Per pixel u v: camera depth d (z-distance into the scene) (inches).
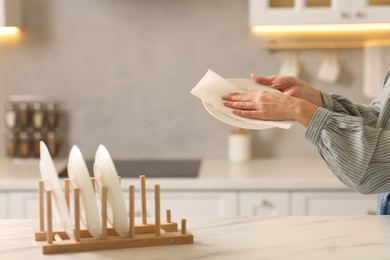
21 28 157.2
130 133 160.6
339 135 74.6
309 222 78.6
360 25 150.2
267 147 160.6
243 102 77.5
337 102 86.8
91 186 67.1
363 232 73.9
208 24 157.6
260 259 65.0
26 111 156.2
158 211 69.7
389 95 79.5
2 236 73.2
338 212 135.1
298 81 86.0
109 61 159.0
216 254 66.5
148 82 159.2
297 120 75.4
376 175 75.2
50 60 158.7
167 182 134.3
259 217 81.1
